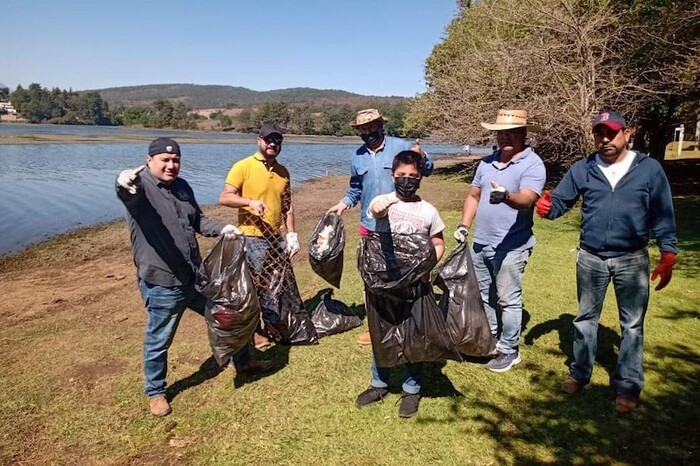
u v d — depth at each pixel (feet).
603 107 39.50
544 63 40.83
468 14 67.67
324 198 61.11
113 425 12.23
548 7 40.32
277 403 12.71
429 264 10.89
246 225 15.46
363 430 11.45
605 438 10.95
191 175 91.50
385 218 11.66
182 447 11.30
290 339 15.97
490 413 11.98
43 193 64.69
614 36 40.19
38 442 11.68
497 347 14.21
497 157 13.69
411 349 11.21
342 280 22.71
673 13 38.73
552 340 15.85
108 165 103.35
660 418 11.58
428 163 15.35
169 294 12.21
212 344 13.11
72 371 15.21
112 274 29.17
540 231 31.83
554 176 62.39
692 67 36.76
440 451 10.67
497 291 13.83
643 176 11.38
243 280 13.07
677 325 16.55
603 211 11.81
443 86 60.64
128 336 18.04
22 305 23.38
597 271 12.17
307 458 10.60
